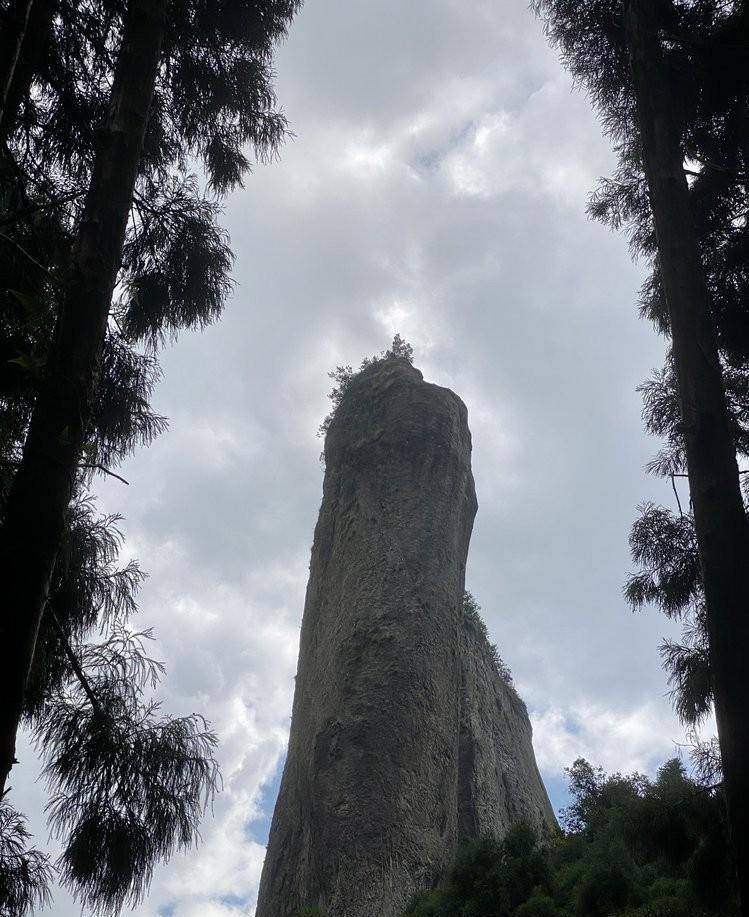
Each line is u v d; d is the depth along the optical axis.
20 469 7.18
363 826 31.09
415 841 31.22
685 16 12.48
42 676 9.27
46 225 10.28
